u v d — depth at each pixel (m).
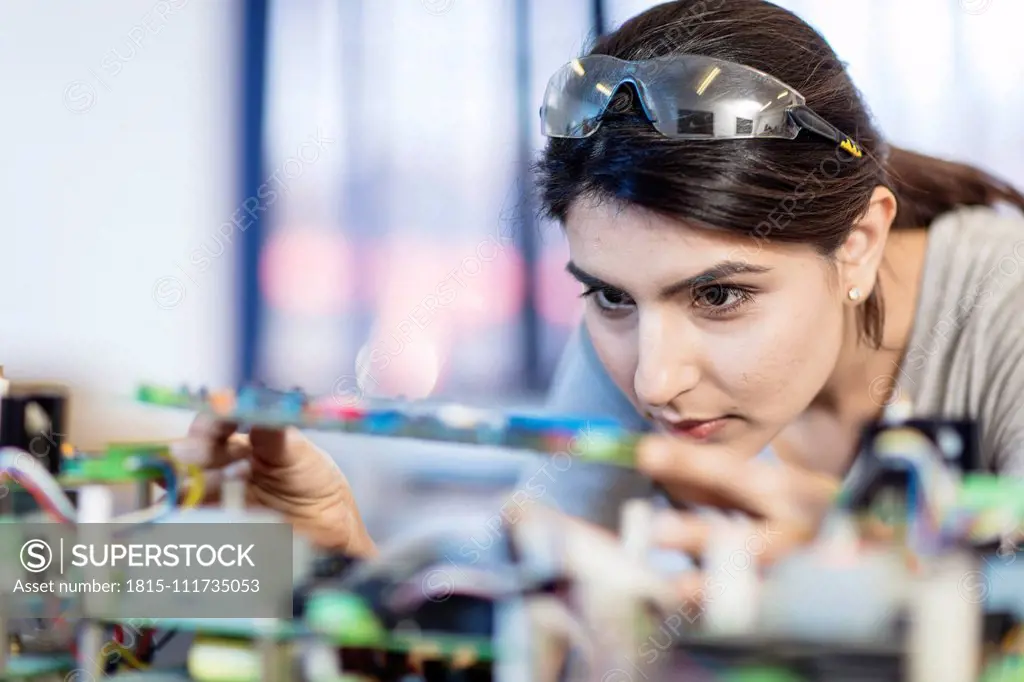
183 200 3.28
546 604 0.77
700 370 1.00
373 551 1.10
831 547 0.75
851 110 1.10
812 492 0.83
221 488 1.09
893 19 2.49
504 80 3.14
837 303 1.08
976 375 1.27
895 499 0.77
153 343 3.26
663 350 0.99
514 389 2.90
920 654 0.68
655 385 0.98
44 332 3.23
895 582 0.70
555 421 0.80
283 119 3.29
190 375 3.25
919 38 2.48
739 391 1.01
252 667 0.77
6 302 3.22
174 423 2.68
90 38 3.24
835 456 1.24
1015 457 1.20
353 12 3.24
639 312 1.00
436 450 2.43
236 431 1.12
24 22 3.21
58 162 3.24
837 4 2.52
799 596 0.71
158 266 3.27
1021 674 0.69
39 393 1.01
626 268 0.98
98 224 3.25
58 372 3.21
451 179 3.20
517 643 0.76
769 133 0.96
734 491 0.82
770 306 0.99
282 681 0.78
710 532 0.79
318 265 3.27
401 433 0.80
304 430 1.02
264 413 0.84
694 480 0.83
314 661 0.78
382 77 3.23
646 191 0.94
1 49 3.21
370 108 3.24
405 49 3.21
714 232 0.94
